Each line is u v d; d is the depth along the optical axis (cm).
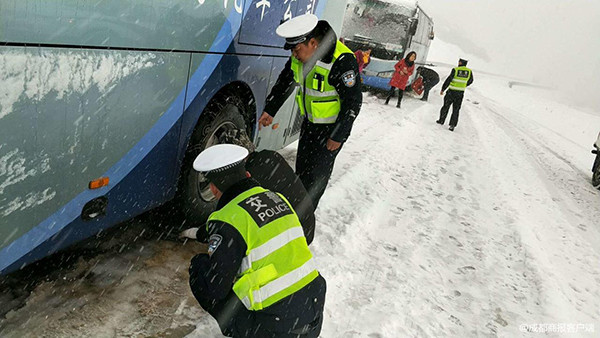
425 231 536
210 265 214
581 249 609
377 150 810
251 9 369
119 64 256
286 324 227
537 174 1005
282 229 227
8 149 212
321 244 427
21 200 227
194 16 303
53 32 214
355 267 410
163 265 354
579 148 1872
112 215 293
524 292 446
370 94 1568
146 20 265
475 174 845
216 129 384
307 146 409
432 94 2127
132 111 276
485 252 516
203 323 299
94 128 253
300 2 456
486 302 414
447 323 369
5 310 277
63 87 227
